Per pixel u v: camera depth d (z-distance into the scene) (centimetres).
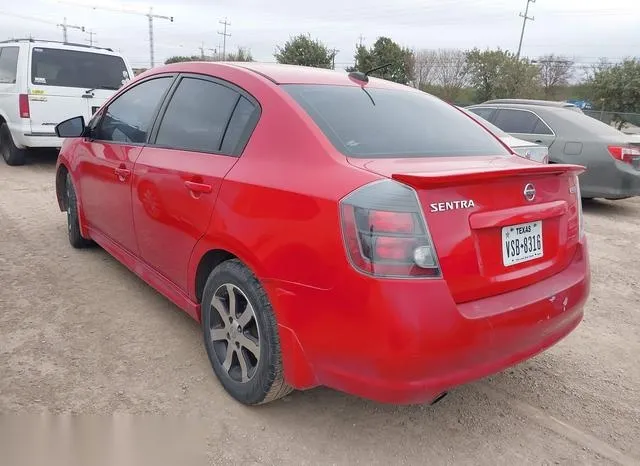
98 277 455
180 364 327
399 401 225
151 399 292
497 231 248
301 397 303
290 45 4409
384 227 219
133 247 387
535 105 914
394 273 218
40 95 929
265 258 254
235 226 270
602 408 310
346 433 275
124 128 408
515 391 324
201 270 311
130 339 355
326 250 230
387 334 216
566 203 287
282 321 252
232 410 287
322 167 251
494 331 236
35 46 932
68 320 377
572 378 342
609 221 806
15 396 288
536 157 694
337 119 284
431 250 222
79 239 511
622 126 3269
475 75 4234
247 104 302
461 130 334
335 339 231
